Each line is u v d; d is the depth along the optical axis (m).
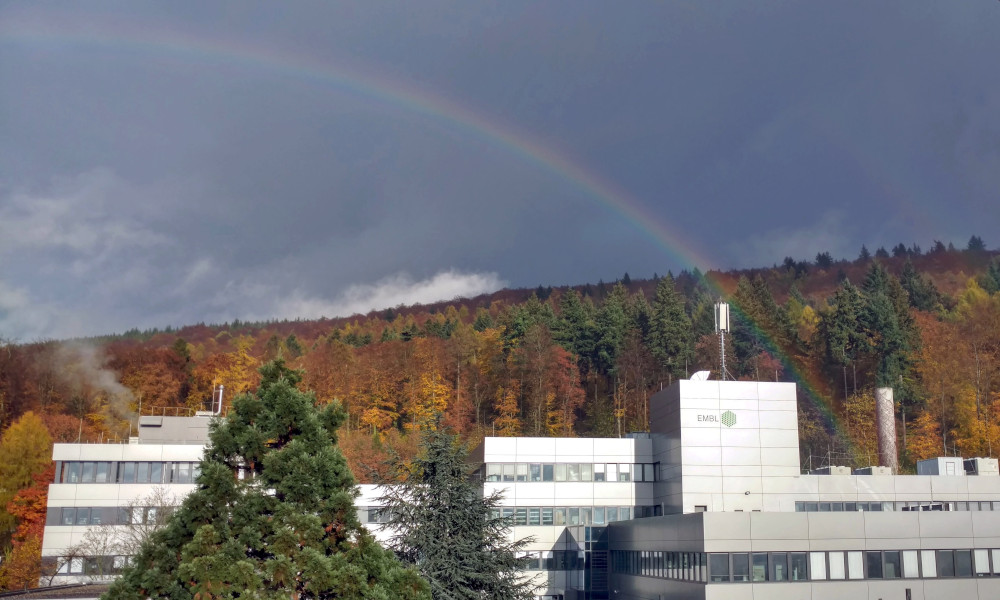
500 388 151.00
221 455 30.94
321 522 29.58
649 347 156.25
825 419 140.50
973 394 135.75
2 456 106.75
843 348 142.00
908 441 130.62
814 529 48.78
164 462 78.25
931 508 65.62
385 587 30.53
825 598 47.78
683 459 62.41
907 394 136.38
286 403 31.45
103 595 28.73
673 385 65.38
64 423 132.88
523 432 143.88
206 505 29.38
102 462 77.75
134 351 155.38
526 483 71.31
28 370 143.88
